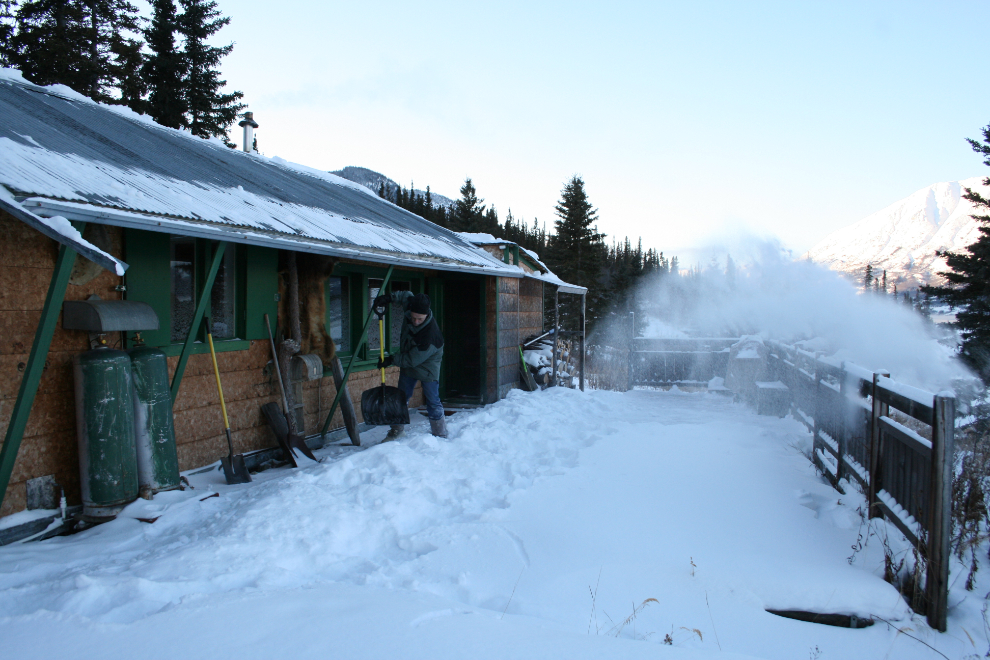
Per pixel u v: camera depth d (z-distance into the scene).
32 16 24.27
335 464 4.59
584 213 41.34
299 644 2.00
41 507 3.70
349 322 7.58
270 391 5.81
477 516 3.78
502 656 2.01
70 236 2.80
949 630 2.71
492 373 9.58
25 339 3.61
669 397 10.77
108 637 2.01
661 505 4.10
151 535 3.42
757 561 3.24
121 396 3.78
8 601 2.38
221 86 32.94
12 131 3.82
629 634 2.55
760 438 6.34
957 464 3.81
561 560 3.21
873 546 3.46
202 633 2.05
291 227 4.80
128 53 26.81
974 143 20.75
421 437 5.52
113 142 5.01
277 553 2.99
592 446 5.71
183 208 3.79
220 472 5.04
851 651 2.54
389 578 2.85
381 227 7.25
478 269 8.03
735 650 2.51
